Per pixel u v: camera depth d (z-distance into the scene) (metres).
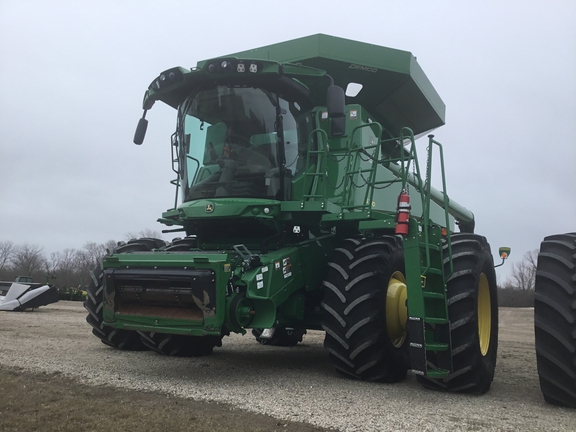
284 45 5.98
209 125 5.30
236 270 4.39
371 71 6.02
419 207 6.75
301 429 3.10
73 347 6.56
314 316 5.45
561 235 4.31
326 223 5.20
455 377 4.41
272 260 4.61
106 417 3.20
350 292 4.66
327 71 5.99
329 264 4.88
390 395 4.21
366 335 4.56
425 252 4.32
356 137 5.51
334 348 4.71
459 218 9.23
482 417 3.55
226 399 3.80
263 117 5.13
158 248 6.29
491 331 4.96
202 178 5.25
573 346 3.85
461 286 4.53
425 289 4.34
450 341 4.36
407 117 6.99
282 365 5.73
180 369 5.16
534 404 4.07
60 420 3.11
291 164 5.20
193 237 6.09
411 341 4.09
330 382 4.68
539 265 4.15
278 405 3.67
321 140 5.48
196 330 4.25
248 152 5.11
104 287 4.77
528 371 5.85
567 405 3.98
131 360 5.66
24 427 2.95
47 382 4.23
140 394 3.91
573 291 3.91
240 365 5.61
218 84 5.20
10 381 4.13
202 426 3.06
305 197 4.98
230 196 5.07
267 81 5.06
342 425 3.22
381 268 4.70
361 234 5.33
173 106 5.80
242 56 6.21
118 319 4.71
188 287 4.33
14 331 8.17
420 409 3.73
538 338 4.03
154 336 5.93
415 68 6.29
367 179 5.50
